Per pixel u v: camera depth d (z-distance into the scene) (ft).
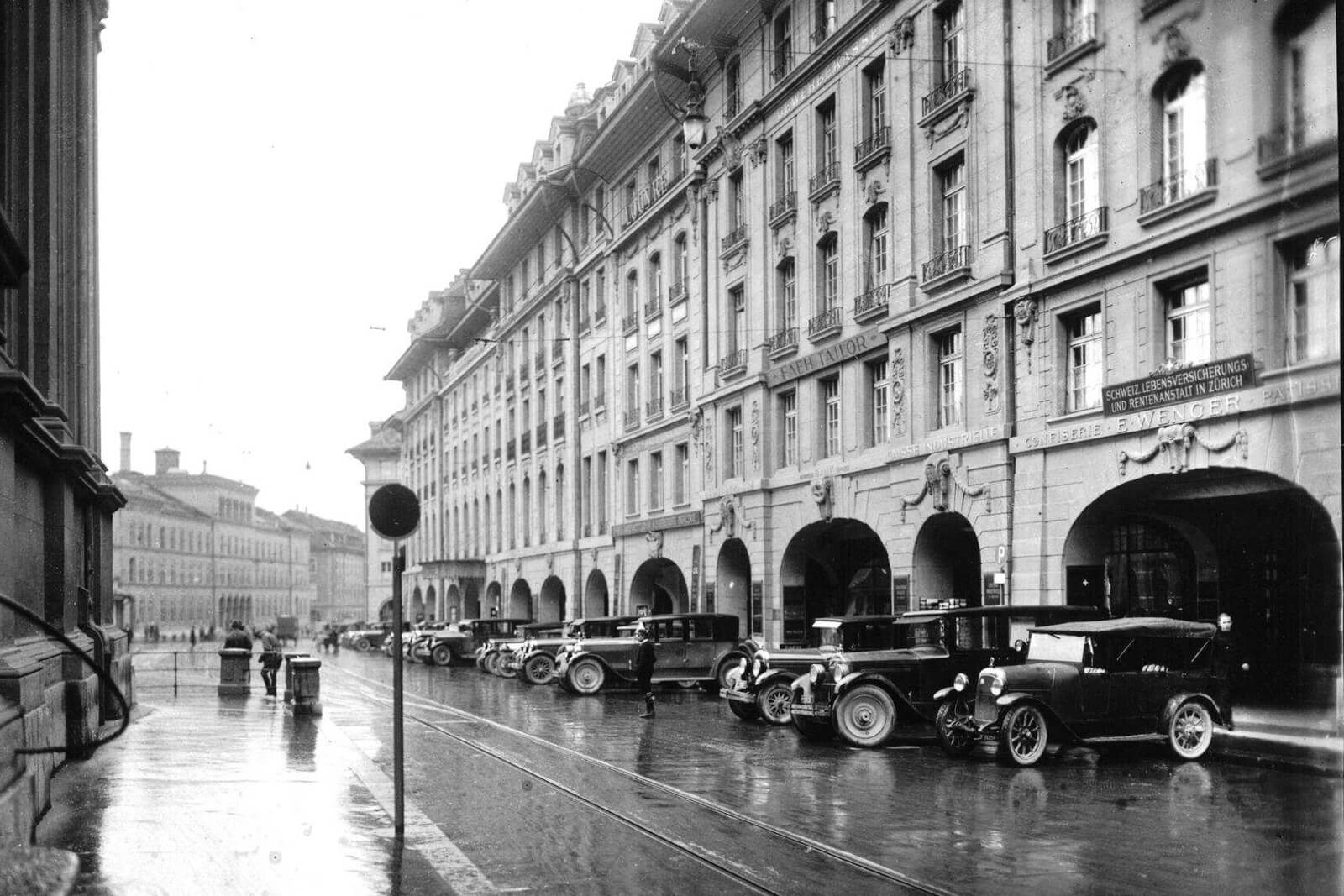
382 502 32.07
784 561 95.86
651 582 129.80
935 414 76.54
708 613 93.71
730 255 104.32
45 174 49.85
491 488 192.44
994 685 46.75
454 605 211.61
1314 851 12.95
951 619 55.52
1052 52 64.69
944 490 73.72
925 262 77.05
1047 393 65.36
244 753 49.21
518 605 175.83
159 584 334.65
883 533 81.56
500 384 187.52
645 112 120.06
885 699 53.21
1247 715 49.11
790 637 95.25
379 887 25.59
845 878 27.02
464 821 33.99
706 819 34.73
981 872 27.43
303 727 61.21
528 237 168.55
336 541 497.46
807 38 92.58
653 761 48.65
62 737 45.96
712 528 107.14
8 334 44.73
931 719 53.88
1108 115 59.52
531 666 104.68
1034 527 65.82
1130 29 56.29
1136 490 59.62
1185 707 47.14
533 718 69.31
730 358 103.30
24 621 42.39
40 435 41.47
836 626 57.06
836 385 90.68
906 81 79.41
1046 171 65.77
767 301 98.37
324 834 31.24
